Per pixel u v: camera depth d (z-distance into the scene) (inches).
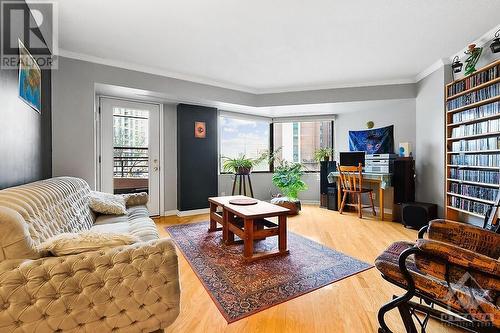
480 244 52.6
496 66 94.0
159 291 43.8
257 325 56.1
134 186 156.9
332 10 83.0
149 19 88.0
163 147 165.6
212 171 176.4
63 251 41.1
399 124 165.3
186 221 149.7
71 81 114.2
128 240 46.3
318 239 115.0
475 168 108.9
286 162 207.8
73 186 85.3
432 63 131.7
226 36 100.7
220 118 193.5
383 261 53.2
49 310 37.6
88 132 117.8
